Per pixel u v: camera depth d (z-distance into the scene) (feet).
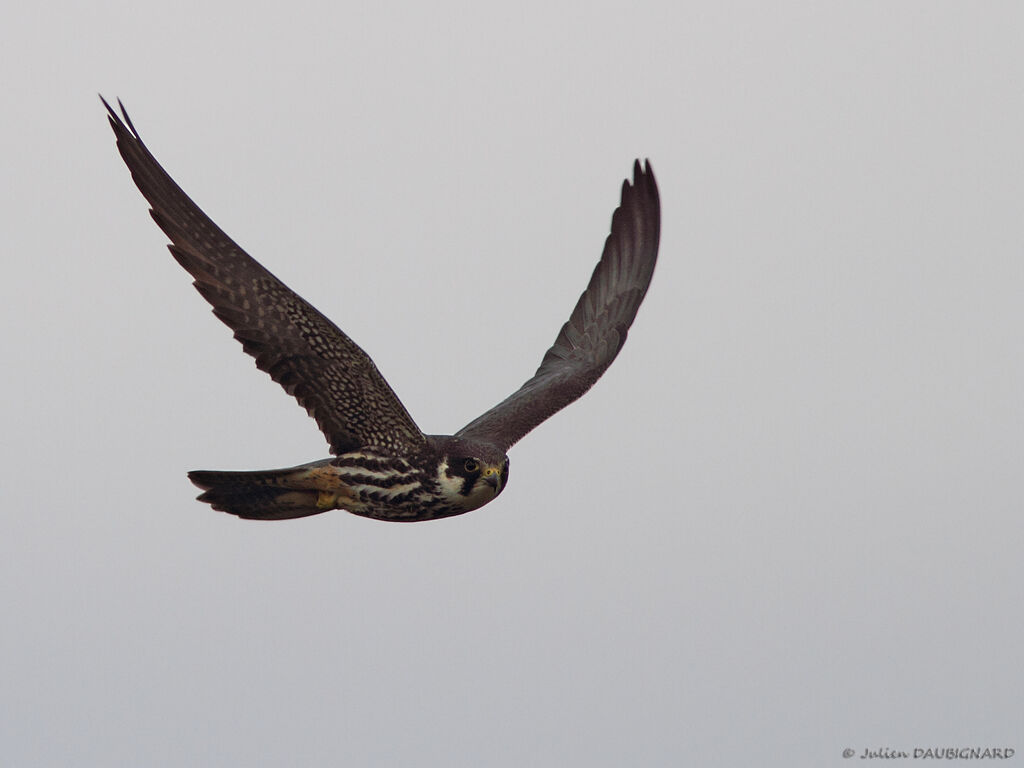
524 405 57.47
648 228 62.39
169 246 42.68
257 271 43.14
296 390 46.01
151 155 41.81
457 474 48.24
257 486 48.16
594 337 61.52
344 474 47.70
